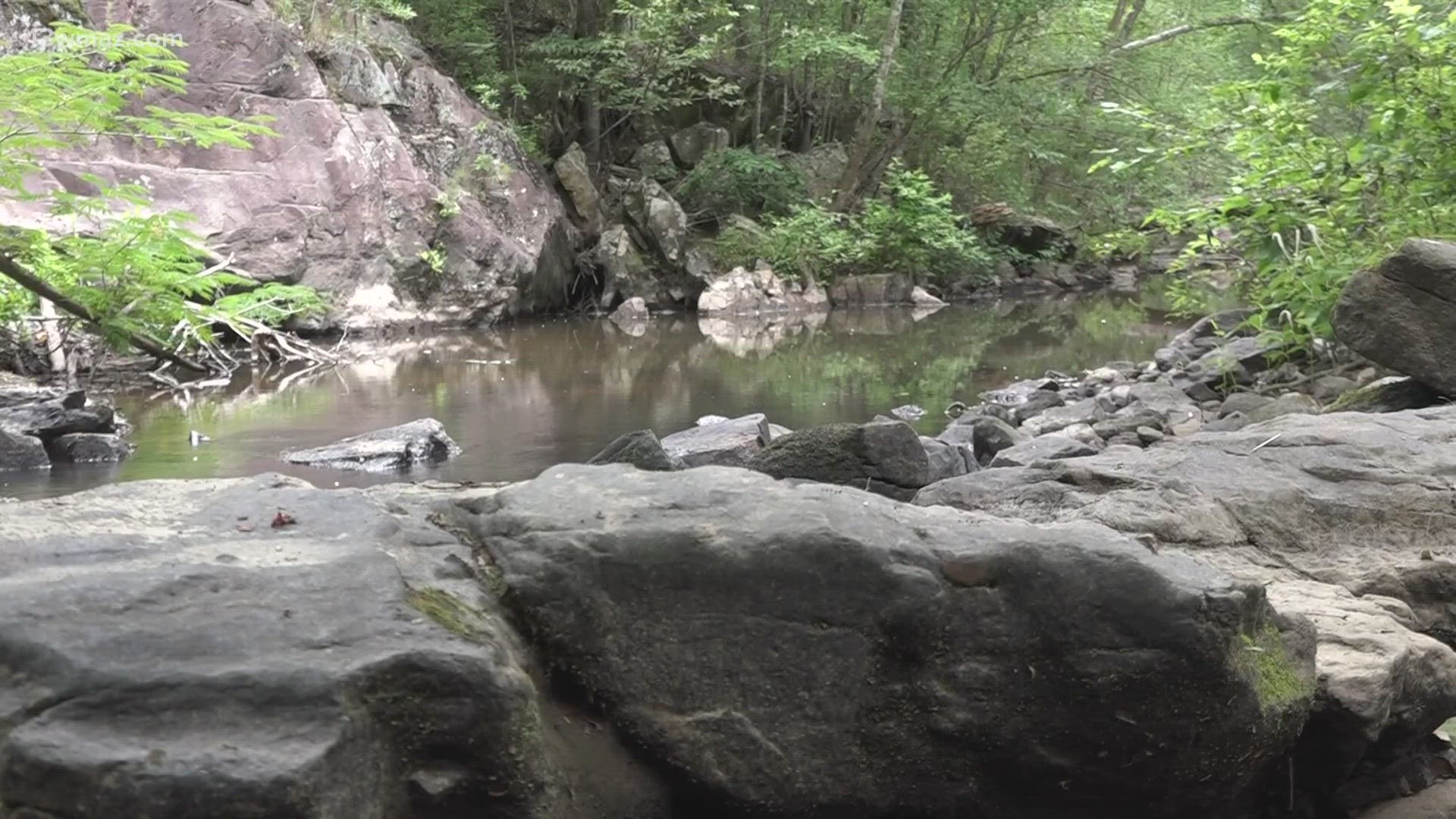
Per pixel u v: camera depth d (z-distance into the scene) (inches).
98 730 71.4
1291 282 375.6
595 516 98.6
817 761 98.0
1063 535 102.7
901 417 378.9
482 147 699.4
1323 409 316.8
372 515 96.8
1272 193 374.9
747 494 102.1
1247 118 376.5
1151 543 109.8
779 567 96.6
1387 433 210.4
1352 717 115.0
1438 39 339.0
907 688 99.6
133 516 94.1
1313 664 115.0
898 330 655.1
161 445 327.0
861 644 98.0
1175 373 422.9
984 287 905.5
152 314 237.5
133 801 69.2
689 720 95.1
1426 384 289.0
